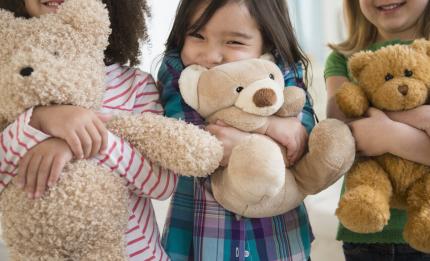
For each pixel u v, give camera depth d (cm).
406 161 71
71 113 59
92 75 63
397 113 72
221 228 77
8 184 60
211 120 72
